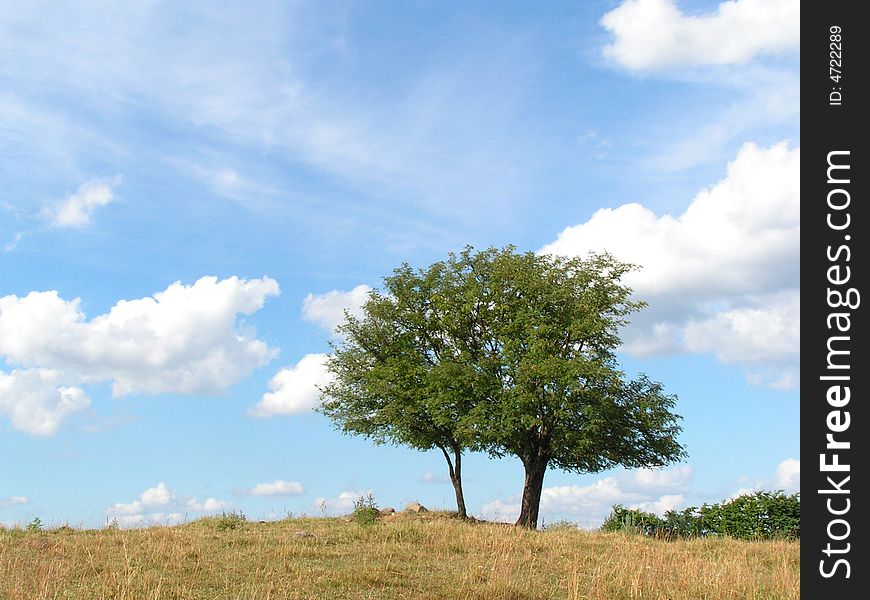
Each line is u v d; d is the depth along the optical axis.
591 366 28.34
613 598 13.05
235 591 12.56
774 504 23.44
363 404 33.81
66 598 11.98
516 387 28.77
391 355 33.31
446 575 14.24
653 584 13.75
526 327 30.19
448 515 30.34
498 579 13.27
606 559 16.22
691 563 15.50
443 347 32.94
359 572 13.76
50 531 19.73
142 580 12.86
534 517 30.47
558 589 13.64
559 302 30.81
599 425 28.58
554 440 29.42
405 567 14.79
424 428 32.25
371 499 24.72
